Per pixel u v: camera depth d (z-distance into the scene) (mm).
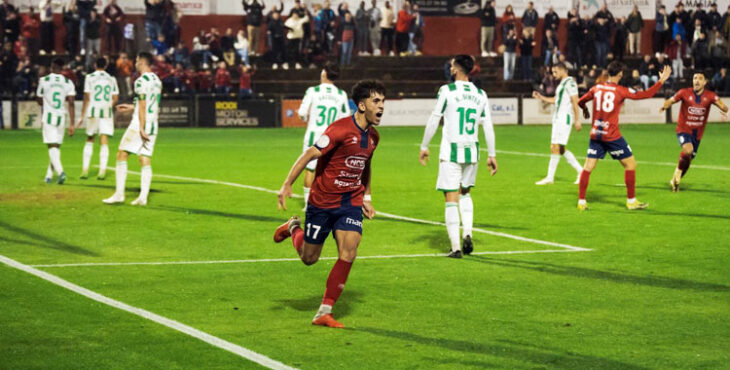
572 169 21688
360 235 7805
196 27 44781
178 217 13945
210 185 18125
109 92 18859
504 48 45375
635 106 43562
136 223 13352
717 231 12844
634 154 26016
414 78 44844
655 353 6887
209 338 7176
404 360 6645
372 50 46469
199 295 8789
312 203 7844
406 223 13602
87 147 19016
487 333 7453
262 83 42281
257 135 34344
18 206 14898
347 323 7762
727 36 47000
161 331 7375
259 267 10266
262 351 6828
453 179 11000
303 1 45719
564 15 48750
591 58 45594
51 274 9656
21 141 29812
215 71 41500
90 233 12453
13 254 10844
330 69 14258
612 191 17359
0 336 7172
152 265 10312
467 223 11164
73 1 39594
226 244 11773
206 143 30062
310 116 14266
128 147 15180
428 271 10102
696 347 7062
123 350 6812
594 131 14750
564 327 7672
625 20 46688
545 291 9094
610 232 12812
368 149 7730
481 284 9422
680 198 16328
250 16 42688
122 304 8320
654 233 12711
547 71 42844
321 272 10008
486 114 11266
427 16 48000
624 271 10125
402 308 8336
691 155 17000
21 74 37562
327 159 7730
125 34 40969
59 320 7699
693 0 49094
